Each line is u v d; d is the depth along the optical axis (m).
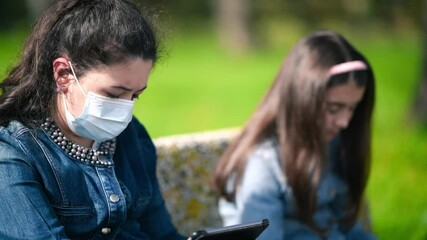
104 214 3.19
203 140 4.85
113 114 3.06
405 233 6.57
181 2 27.58
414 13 23.36
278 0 26.25
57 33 3.05
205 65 19.00
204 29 25.69
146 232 3.71
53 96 3.13
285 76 4.34
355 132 4.56
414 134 9.88
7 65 3.44
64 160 3.15
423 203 7.32
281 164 4.31
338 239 4.51
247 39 22.03
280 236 4.22
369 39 22.88
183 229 4.72
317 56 4.24
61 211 3.13
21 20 24.39
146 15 3.27
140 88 3.07
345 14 25.73
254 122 4.41
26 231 3.02
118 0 3.08
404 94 13.36
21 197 3.02
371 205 7.28
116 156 3.41
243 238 3.12
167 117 12.41
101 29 2.98
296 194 4.27
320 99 4.21
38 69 3.08
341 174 4.59
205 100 14.01
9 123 3.13
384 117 11.14
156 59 3.19
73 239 3.19
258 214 4.22
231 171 4.37
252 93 14.74
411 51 19.73
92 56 2.98
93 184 3.20
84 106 3.04
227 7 22.00
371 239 4.73
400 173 8.27
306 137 4.24
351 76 4.20
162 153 4.67
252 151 4.34
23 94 3.12
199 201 4.78
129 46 2.98
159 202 3.70
